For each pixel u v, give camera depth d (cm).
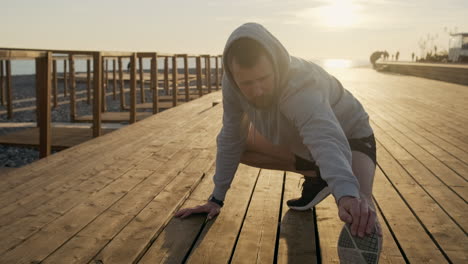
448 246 193
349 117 181
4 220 216
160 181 284
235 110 198
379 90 1205
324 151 144
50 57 411
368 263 138
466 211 238
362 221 132
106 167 320
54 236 197
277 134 179
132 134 462
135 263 177
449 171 325
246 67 149
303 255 182
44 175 297
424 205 247
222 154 212
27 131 590
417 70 2164
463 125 559
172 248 188
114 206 236
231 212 228
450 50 2970
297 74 160
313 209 234
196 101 860
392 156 374
